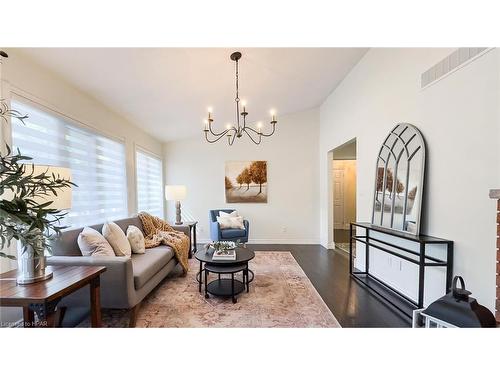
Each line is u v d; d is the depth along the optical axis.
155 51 2.22
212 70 2.81
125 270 1.86
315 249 4.62
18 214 1.14
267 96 3.95
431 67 2.08
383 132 2.81
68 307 1.98
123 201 3.67
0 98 1.76
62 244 2.01
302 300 2.43
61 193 1.50
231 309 2.25
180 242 3.25
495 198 1.45
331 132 4.43
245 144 5.18
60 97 2.36
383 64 2.80
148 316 2.13
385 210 2.68
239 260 2.54
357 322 2.01
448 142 1.91
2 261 1.74
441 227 1.98
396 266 2.59
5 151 1.77
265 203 5.18
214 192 5.23
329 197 4.72
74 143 2.62
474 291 1.70
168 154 5.30
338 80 3.90
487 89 1.60
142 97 3.08
